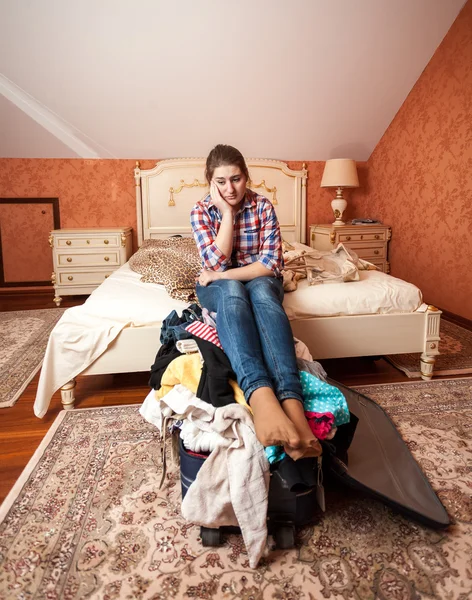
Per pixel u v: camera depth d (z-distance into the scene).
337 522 1.25
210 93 3.51
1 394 2.12
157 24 2.94
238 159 1.59
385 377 2.26
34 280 4.21
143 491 1.39
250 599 1.01
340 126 3.95
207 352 1.36
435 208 3.46
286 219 4.28
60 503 1.33
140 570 1.09
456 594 1.01
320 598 1.01
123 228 3.95
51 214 4.09
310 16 2.98
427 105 3.48
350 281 2.24
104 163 4.04
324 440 1.24
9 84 3.38
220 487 1.15
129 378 2.33
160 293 2.13
